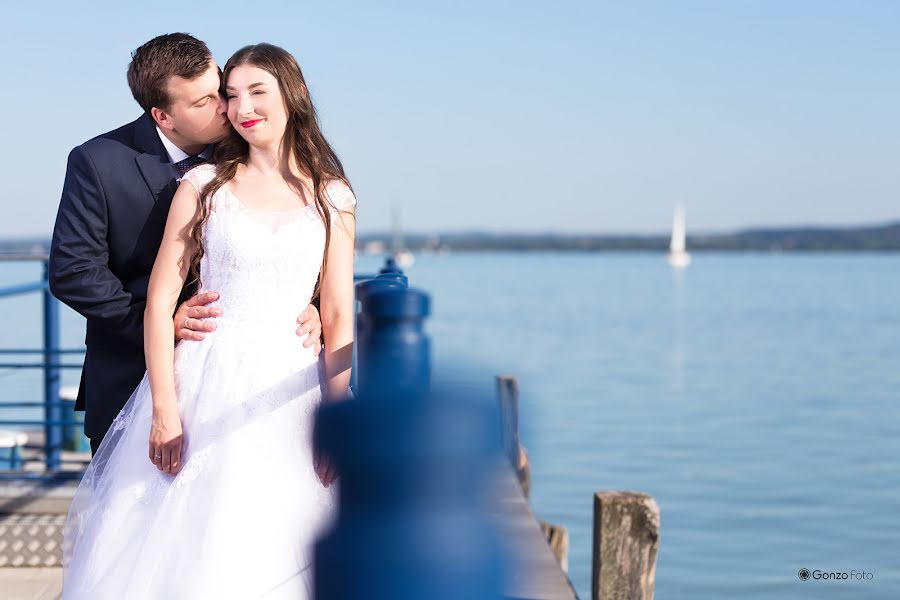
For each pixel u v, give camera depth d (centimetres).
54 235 259
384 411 86
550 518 1156
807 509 1254
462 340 4031
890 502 1295
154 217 261
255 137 243
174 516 233
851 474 1473
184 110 250
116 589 234
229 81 242
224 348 240
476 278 14688
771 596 923
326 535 91
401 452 86
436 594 89
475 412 86
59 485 446
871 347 3878
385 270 417
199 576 227
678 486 1372
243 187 247
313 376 245
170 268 244
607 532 397
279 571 229
